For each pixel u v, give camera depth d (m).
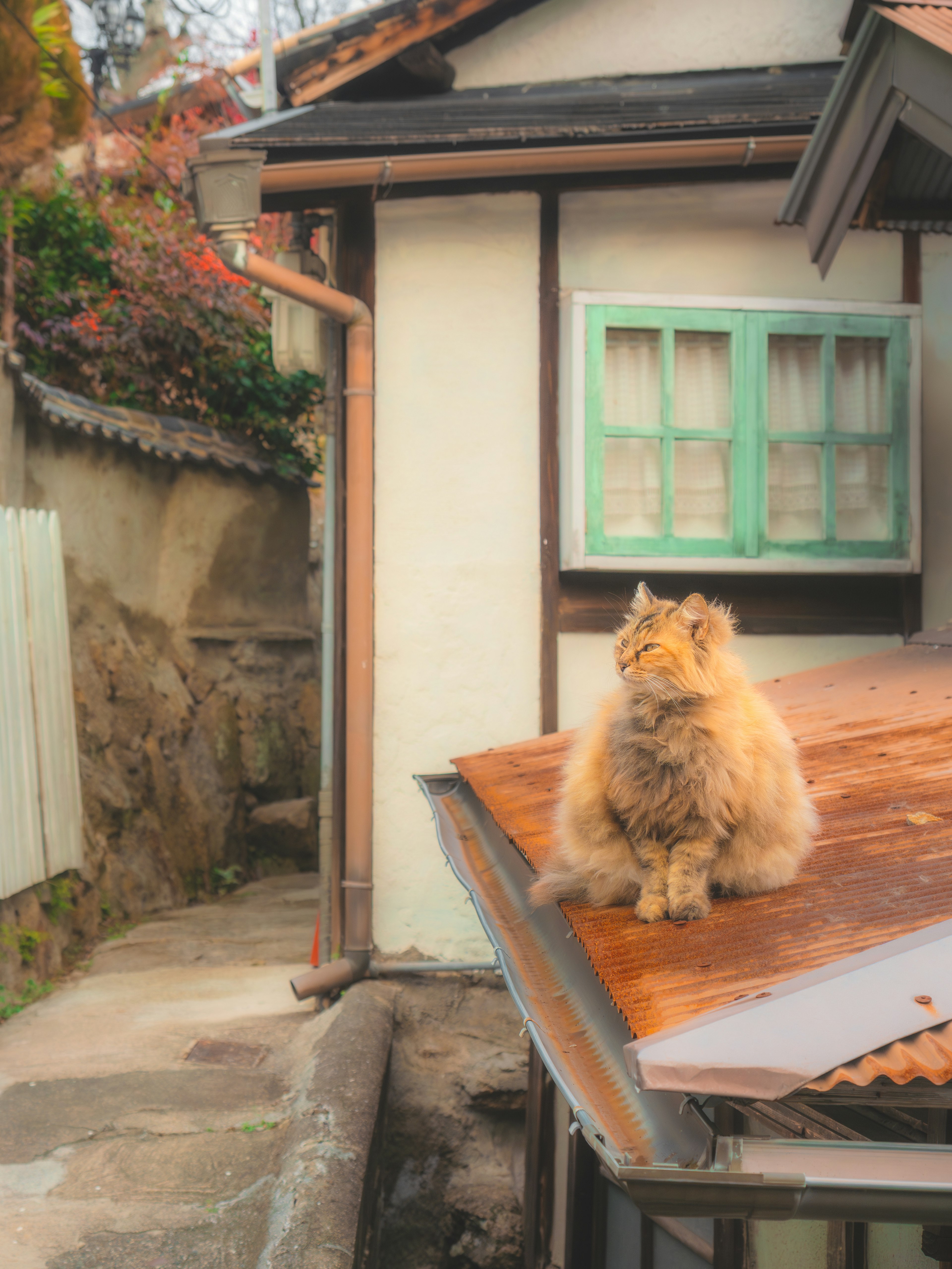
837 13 6.24
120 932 7.20
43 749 6.27
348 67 5.79
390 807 5.70
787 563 5.66
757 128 5.34
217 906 8.24
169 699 8.84
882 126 4.37
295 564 10.79
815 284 5.86
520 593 5.75
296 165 5.14
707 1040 1.64
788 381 5.78
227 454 9.47
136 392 9.40
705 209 5.81
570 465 5.58
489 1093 5.12
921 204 5.15
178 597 9.36
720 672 2.38
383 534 5.71
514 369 5.75
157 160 11.53
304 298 5.39
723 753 2.25
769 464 5.77
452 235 5.72
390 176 5.25
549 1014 2.30
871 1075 1.58
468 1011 5.50
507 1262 4.88
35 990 5.76
